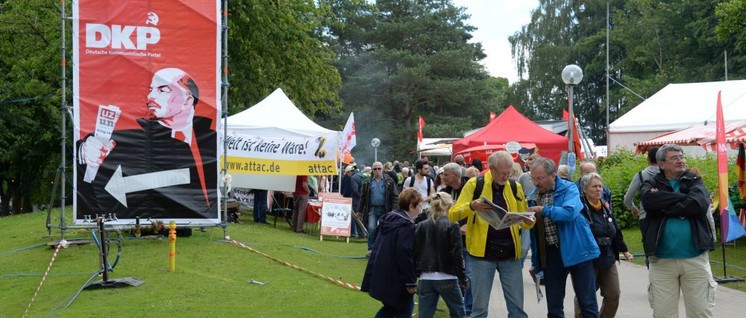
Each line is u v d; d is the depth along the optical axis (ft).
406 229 25.59
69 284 38.22
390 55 203.41
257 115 65.05
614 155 86.69
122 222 48.98
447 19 219.41
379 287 25.62
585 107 246.27
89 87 48.60
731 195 56.29
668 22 199.62
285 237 59.88
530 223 23.53
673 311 24.14
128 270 41.14
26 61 99.14
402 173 78.28
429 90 205.46
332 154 64.18
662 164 24.13
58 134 110.42
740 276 42.63
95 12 48.62
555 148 71.82
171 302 33.76
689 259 23.75
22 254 46.78
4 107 107.86
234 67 93.76
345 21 209.87
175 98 49.85
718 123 41.39
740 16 105.70
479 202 23.82
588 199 26.91
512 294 25.55
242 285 38.27
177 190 50.01
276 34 95.20
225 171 52.03
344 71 206.28
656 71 208.23
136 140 49.24
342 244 60.64
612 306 27.27
